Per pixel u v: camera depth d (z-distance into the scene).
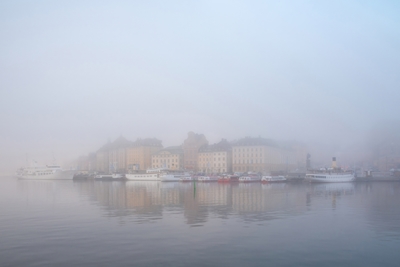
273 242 41.22
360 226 49.81
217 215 59.31
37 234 45.38
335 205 73.19
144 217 57.50
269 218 56.19
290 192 110.12
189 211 64.31
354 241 41.81
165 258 35.75
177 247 39.22
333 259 35.72
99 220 54.88
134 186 154.12
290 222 52.66
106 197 94.31
